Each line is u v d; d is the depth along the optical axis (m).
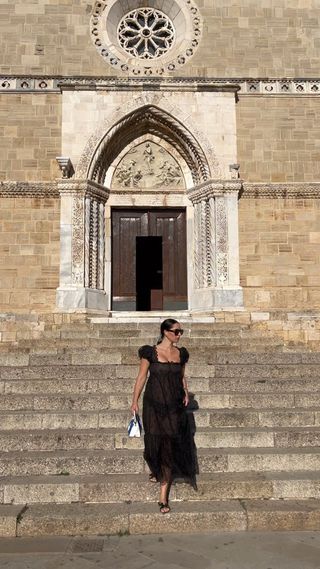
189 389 8.66
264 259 15.48
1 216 15.23
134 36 17.05
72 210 15.14
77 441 7.05
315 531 5.63
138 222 16.50
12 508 5.87
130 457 6.62
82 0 16.58
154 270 21.33
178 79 15.98
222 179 15.41
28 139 15.58
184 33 16.70
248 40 16.62
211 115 15.80
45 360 9.85
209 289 15.19
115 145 16.12
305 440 7.17
